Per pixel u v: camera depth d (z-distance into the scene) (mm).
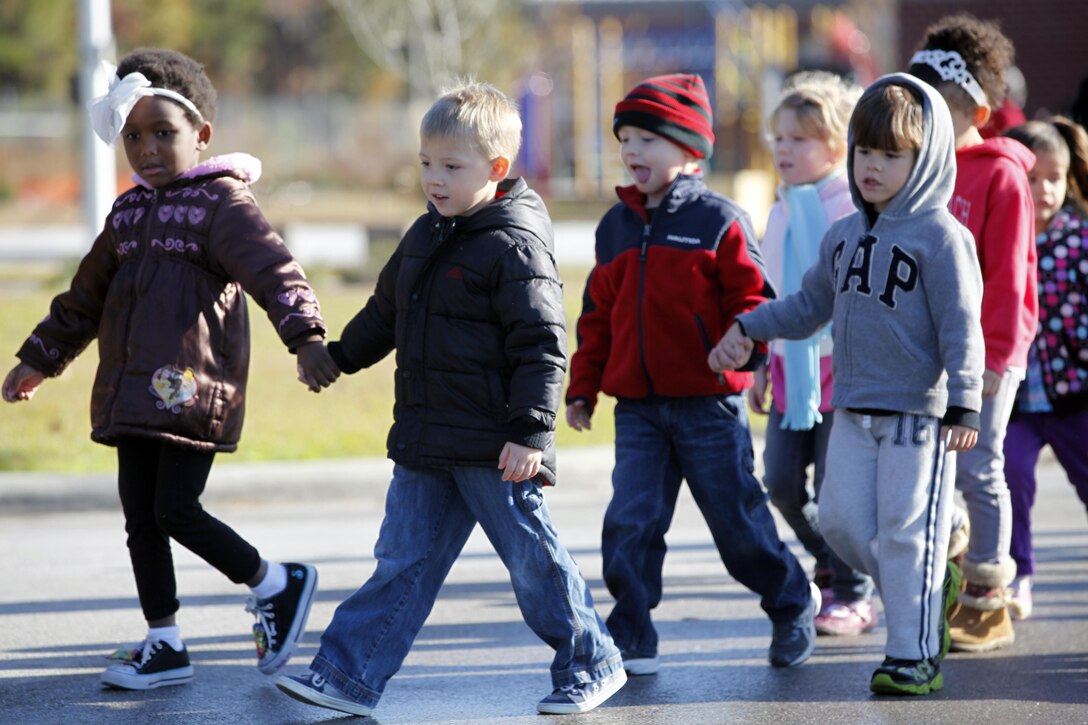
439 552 16109
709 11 121062
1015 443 20594
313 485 31859
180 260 16984
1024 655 19141
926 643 17062
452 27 105375
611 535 17875
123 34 160500
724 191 91875
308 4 189125
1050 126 21062
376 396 37812
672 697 17109
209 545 17000
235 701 17016
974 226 18516
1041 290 20391
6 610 21875
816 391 19438
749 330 17172
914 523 16875
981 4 103438
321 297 51281
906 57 103812
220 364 17047
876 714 16328
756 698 17062
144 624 21016
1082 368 20422
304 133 150125
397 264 16141
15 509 30281
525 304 15242
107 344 17078
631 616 17953
